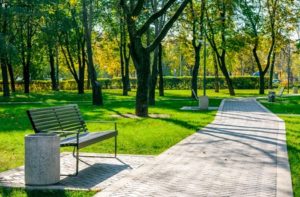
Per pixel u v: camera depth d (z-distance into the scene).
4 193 7.41
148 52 22.41
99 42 55.09
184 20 38.06
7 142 13.48
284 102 35.78
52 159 8.11
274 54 55.00
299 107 29.89
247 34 49.97
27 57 51.22
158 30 33.06
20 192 7.47
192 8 37.66
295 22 50.09
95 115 23.27
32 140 8.03
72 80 69.75
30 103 35.56
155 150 12.02
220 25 45.78
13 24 43.62
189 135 14.95
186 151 11.66
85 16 31.89
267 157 10.75
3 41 31.20
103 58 65.62
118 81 71.69
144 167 9.58
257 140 13.69
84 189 7.68
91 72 32.16
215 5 43.66
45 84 65.88
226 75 49.41
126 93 48.50
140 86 22.64
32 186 7.93
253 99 40.28
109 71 79.31
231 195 7.27
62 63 66.69
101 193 7.41
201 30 39.75
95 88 32.06
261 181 8.27
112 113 24.56
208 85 69.81
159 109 27.39
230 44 48.12
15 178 8.62
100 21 47.88
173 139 13.92
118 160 10.55
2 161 10.43
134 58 22.62
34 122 9.05
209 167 9.55
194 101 36.38
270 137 14.41
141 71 22.59
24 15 34.97
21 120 20.86
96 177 8.74
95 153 11.52
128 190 7.60
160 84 46.91
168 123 18.77
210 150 11.82
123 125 18.17
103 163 10.19
